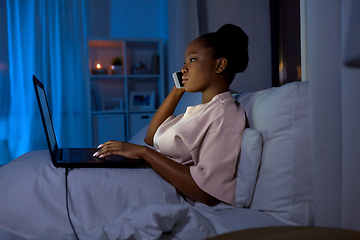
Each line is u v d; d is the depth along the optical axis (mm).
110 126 3221
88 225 719
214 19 3039
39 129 3334
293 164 761
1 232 674
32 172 792
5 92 3213
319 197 673
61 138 3434
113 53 3645
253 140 826
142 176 847
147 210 622
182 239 636
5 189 748
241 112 962
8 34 3238
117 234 601
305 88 779
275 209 781
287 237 438
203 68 1016
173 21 3033
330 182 658
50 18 3357
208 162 847
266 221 748
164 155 964
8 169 819
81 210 741
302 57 1064
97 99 3666
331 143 659
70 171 815
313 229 470
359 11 649
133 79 3680
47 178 781
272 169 791
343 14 649
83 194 765
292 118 772
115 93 3705
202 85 1030
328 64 664
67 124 3469
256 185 839
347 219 649
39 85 1095
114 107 3512
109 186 794
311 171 751
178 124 981
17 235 687
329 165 660
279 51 3021
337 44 655
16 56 3260
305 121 764
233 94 1314
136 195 801
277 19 3016
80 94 3492
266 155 814
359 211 652
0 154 3234
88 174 812
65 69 3422
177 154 942
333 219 654
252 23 3109
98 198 771
